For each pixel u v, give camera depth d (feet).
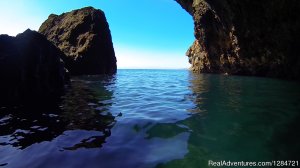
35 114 23.62
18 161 13.09
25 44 36.58
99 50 94.27
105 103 29.60
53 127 19.26
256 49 68.44
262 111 23.47
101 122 20.56
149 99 32.65
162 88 46.62
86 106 27.58
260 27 61.36
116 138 16.48
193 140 15.83
